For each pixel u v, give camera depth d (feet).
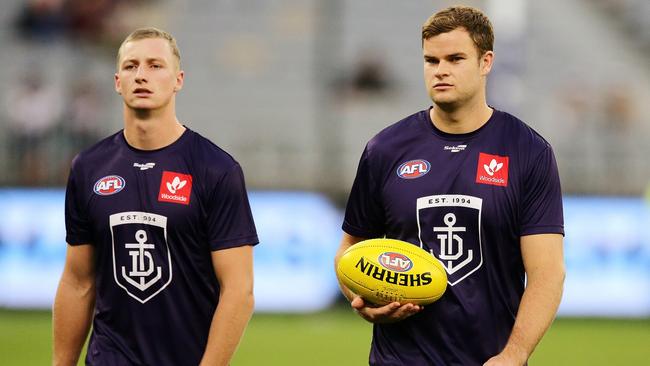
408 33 243.81
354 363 130.11
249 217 59.21
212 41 243.81
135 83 57.62
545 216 56.95
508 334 57.82
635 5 254.47
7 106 210.38
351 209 61.46
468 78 56.24
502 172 57.16
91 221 59.21
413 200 57.82
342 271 57.98
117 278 58.70
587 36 247.70
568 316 172.76
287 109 230.68
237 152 218.18
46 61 229.04
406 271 56.24
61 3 232.32
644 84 240.53
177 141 59.16
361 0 247.29
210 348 57.82
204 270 58.90
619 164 214.48
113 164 59.21
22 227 171.53
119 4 237.45
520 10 210.79
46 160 202.28
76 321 60.95
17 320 165.78
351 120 229.25
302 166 212.64
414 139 58.90
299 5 248.52
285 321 171.01
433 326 57.62
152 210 58.08
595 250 172.35
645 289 172.24
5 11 232.12
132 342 58.80
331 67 238.07
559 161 215.10
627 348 144.77
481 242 57.00
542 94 236.84
